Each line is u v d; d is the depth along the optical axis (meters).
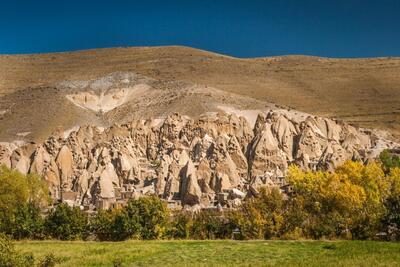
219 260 44.53
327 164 110.69
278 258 44.47
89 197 104.44
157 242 55.56
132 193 98.88
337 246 48.25
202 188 101.62
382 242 51.06
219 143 120.50
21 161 126.94
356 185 65.38
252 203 66.06
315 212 65.38
